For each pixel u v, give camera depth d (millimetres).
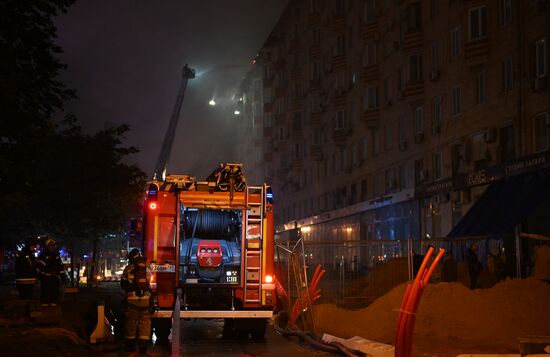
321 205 55406
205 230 14539
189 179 13531
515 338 12453
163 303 13031
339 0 50094
